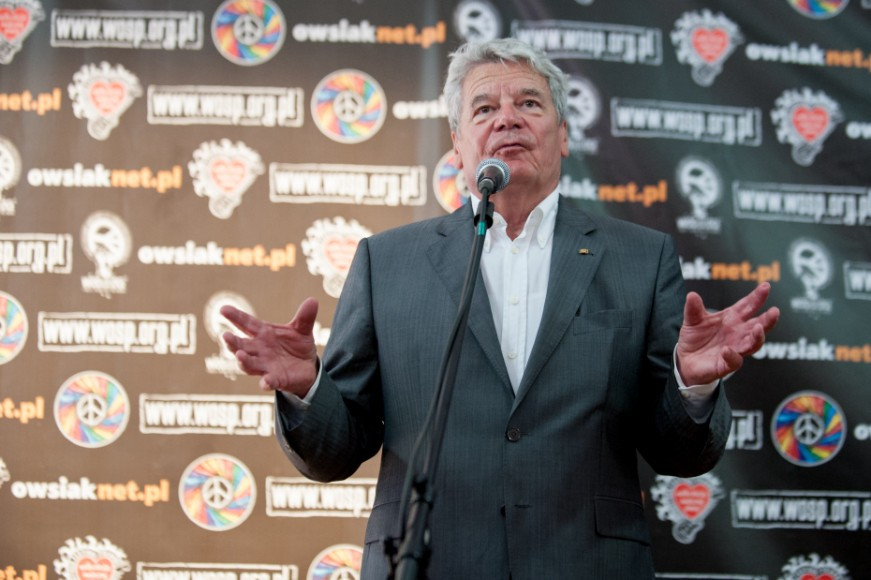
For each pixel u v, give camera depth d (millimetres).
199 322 3730
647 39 3900
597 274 2447
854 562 3633
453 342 1820
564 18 3895
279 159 3818
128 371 3693
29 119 3816
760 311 3768
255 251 3775
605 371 2295
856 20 3934
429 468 1669
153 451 3658
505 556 2150
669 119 3857
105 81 3842
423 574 1577
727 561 3637
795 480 3680
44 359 3691
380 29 3893
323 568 3617
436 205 3809
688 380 2125
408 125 3852
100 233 3760
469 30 3885
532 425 2240
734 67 3898
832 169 3855
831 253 3807
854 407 3717
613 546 2184
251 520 3637
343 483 3662
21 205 3766
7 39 3857
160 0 3885
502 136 2541
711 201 3822
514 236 2572
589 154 3834
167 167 3807
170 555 3604
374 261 2609
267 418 3689
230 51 3873
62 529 3600
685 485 3668
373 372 2500
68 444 3648
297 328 2154
